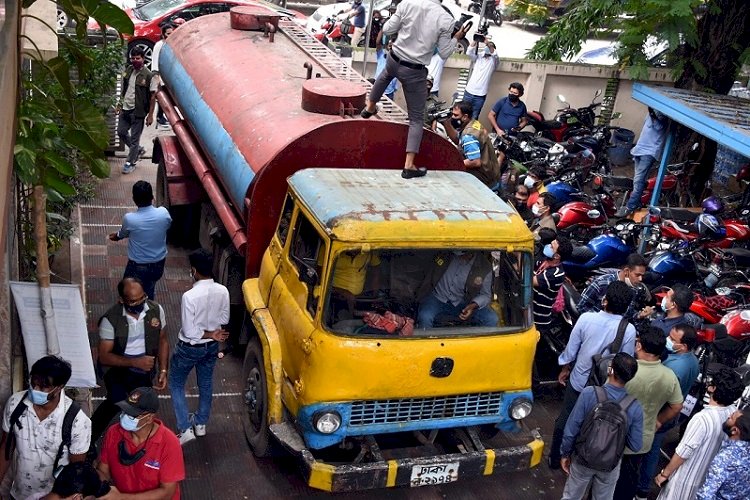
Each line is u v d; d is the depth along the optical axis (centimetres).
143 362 655
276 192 747
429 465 624
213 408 771
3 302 536
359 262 612
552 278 801
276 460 711
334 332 604
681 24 1284
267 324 684
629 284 794
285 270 679
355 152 756
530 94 1593
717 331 833
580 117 1513
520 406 662
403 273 624
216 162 852
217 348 695
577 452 609
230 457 709
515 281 656
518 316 659
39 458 514
